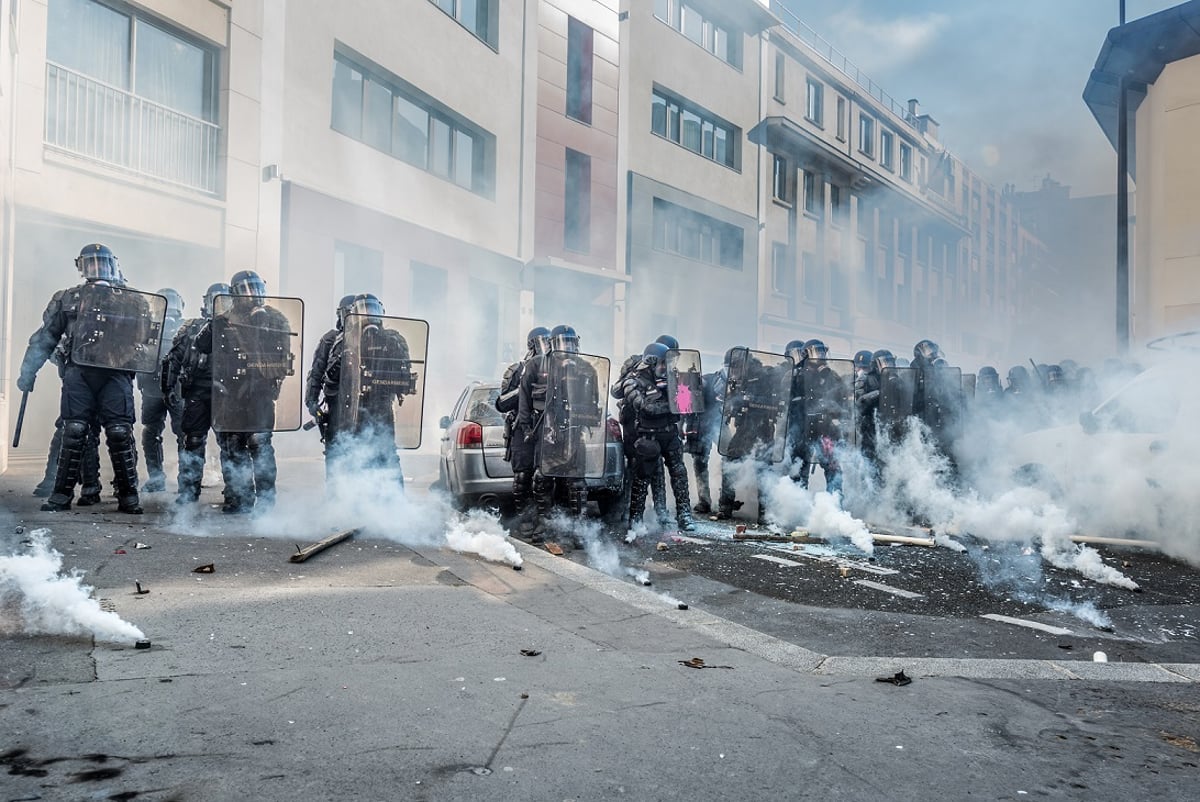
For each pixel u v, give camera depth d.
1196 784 2.79
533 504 7.35
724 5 26.95
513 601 4.83
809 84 32.31
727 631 4.54
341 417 7.13
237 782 2.45
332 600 4.53
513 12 20.03
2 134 8.55
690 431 9.20
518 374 7.47
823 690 3.61
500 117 19.62
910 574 6.36
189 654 3.55
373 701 3.14
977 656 4.34
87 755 2.57
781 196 30.67
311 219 14.23
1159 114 16.25
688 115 26.20
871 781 2.70
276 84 13.62
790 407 8.84
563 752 2.79
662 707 3.27
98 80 11.05
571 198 22.28
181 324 8.25
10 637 3.64
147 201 11.60
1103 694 3.75
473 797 2.45
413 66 16.75
